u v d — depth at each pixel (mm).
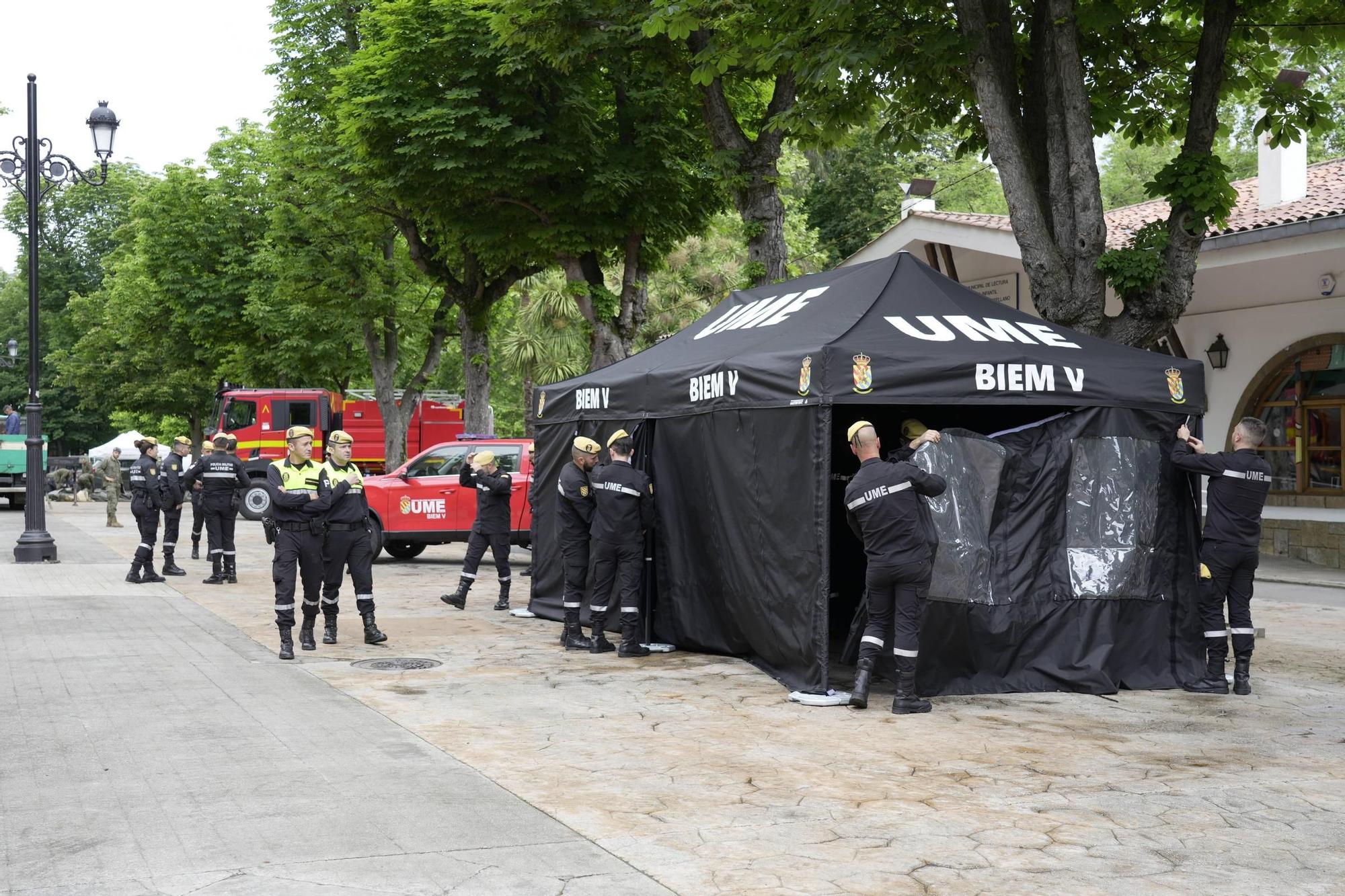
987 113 11375
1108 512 8891
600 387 11344
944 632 8414
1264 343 19172
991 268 21406
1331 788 5984
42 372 64938
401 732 7098
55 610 12633
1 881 4492
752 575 9086
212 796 5672
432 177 20750
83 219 64312
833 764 6434
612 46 17047
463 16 19953
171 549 16594
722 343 10352
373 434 30766
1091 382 8805
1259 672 9531
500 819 5363
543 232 21125
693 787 5934
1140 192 50906
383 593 14695
